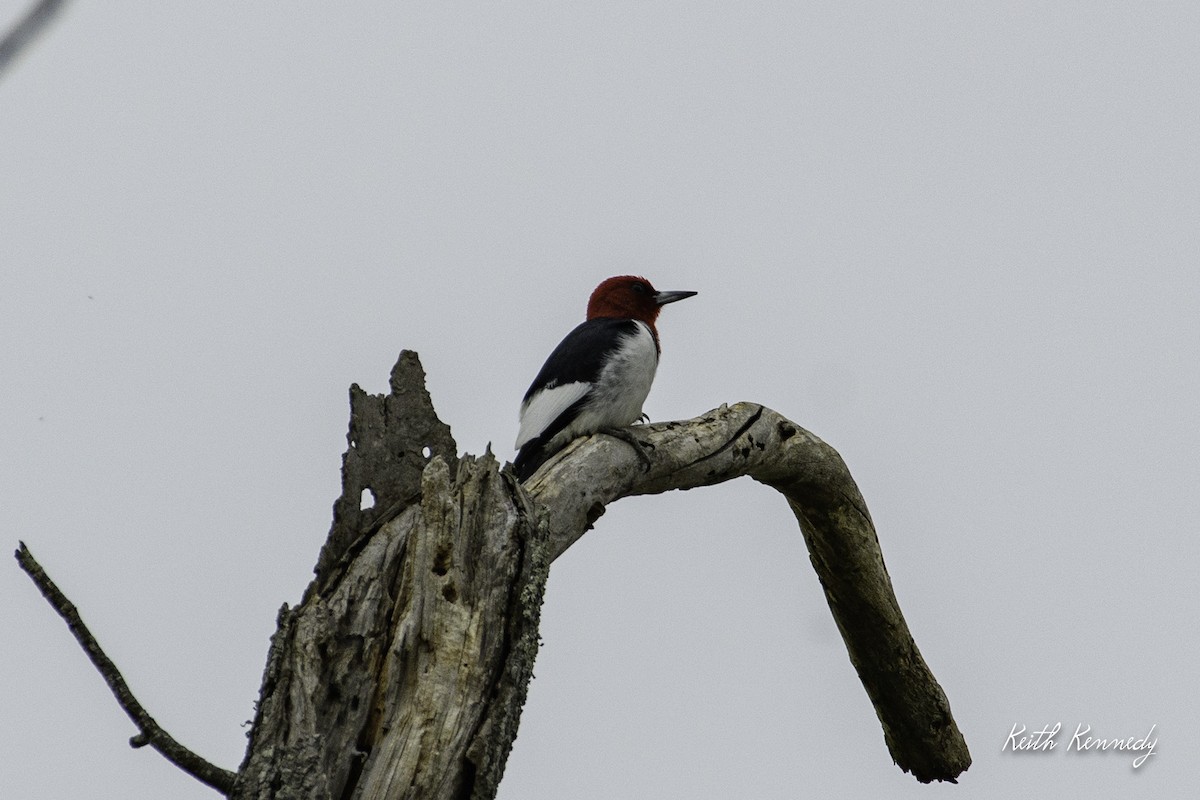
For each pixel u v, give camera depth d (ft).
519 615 28.73
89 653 23.16
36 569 22.54
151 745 23.82
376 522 31.09
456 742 27.09
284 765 25.17
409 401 33.65
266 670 27.07
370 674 27.63
